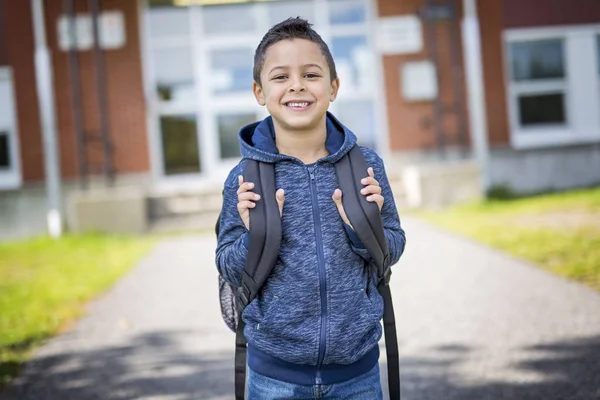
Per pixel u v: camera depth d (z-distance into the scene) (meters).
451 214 8.89
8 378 3.75
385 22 11.21
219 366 3.82
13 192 10.78
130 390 3.51
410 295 5.13
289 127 1.94
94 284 6.09
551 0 11.59
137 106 10.99
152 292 5.72
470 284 5.25
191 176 11.23
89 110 10.91
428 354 3.81
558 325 4.07
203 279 6.13
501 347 3.80
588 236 6.41
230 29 11.19
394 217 2.07
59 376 3.77
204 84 11.20
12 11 10.84
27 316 5.00
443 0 11.27
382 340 4.26
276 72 1.92
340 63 11.31
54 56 10.83
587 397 3.06
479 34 11.52
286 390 1.96
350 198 1.88
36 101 10.88
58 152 10.88
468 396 3.19
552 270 5.36
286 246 1.91
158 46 11.08
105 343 4.35
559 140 11.75
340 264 1.92
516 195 10.81
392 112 11.31
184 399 3.36
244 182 1.89
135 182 11.02
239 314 2.03
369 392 2.00
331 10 11.25
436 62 10.91
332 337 1.91
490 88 11.54
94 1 10.20
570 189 11.20
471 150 11.28
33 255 7.90
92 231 9.47
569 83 11.78
